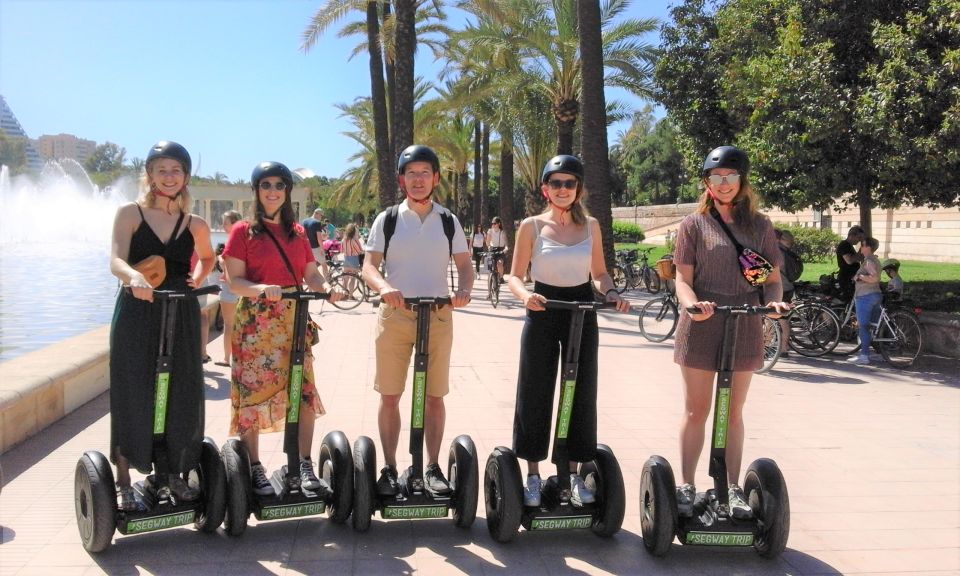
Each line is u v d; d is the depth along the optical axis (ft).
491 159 128.98
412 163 13.15
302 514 12.94
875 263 30.22
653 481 12.16
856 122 30.48
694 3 42.16
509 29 61.93
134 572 11.67
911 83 29.45
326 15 67.15
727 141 41.32
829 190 33.58
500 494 12.53
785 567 12.31
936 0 29.81
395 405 13.89
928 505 15.12
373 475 12.91
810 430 20.47
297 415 13.03
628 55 57.16
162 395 11.97
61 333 33.22
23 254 80.53
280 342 13.47
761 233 12.79
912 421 21.50
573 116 62.23
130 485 12.78
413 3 49.47
